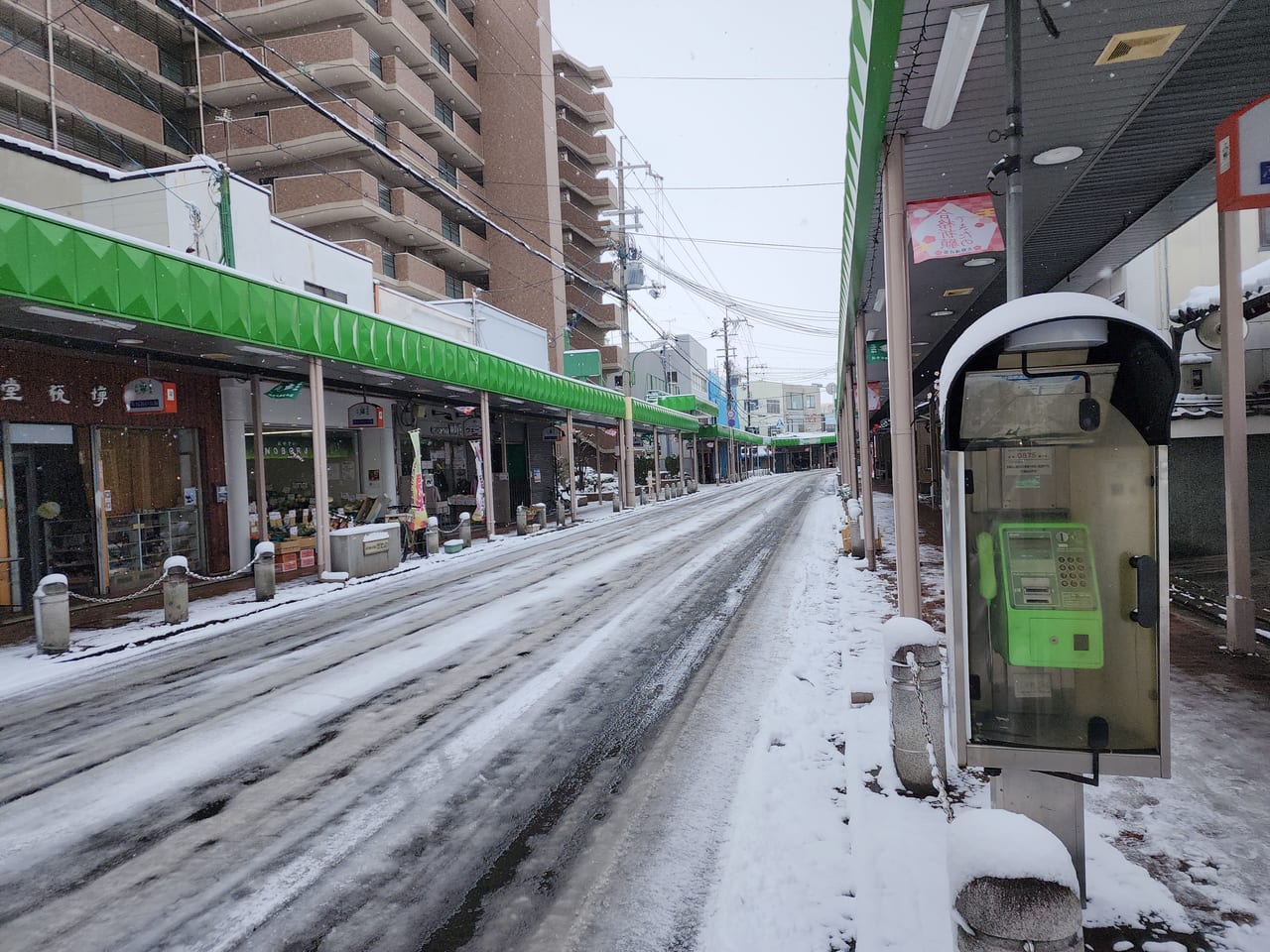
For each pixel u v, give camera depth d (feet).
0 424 31.60
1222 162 15.58
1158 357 8.29
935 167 21.02
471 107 129.39
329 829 12.26
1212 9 13.70
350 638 26.20
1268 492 33.83
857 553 39.70
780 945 8.70
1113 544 9.09
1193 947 8.18
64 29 81.61
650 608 29.17
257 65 27.84
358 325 41.04
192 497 41.01
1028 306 8.59
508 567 42.96
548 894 10.16
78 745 16.57
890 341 19.69
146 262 27.84
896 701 12.30
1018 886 5.53
